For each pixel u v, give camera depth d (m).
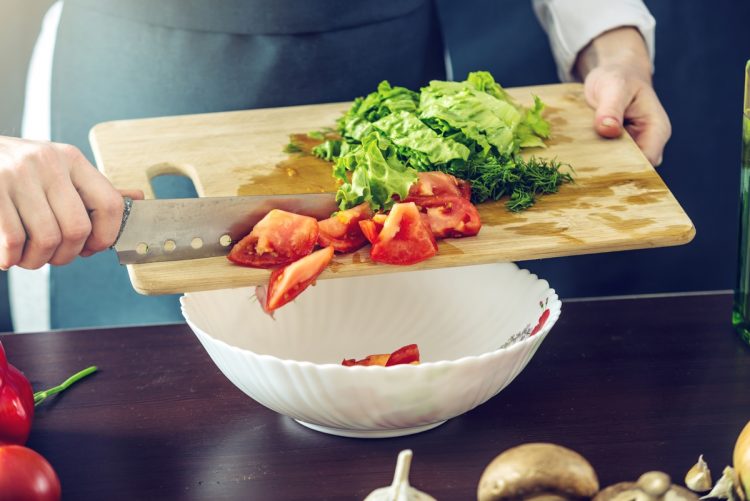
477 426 1.09
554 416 1.11
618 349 1.25
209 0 1.69
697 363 1.21
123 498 0.98
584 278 2.72
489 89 1.46
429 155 1.27
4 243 1.05
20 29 2.08
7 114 2.14
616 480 0.99
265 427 1.10
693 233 1.18
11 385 1.01
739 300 1.24
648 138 1.55
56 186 1.06
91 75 1.78
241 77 1.77
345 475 1.01
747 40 2.69
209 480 1.01
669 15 2.67
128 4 1.71
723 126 2.77
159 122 1.53
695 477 0.90
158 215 1.10
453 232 1.16
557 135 1.46
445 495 0.98
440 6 2.72
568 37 1.77
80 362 1.24
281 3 1.71
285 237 1.10
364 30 1.78
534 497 0.81
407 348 1.17
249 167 1.40
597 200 1.26
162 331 1.32
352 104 1.57
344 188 1.16
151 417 1.12
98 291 1.93
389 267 1.12
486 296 1.25
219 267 1.11
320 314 1.28
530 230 1.19
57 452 1.06
